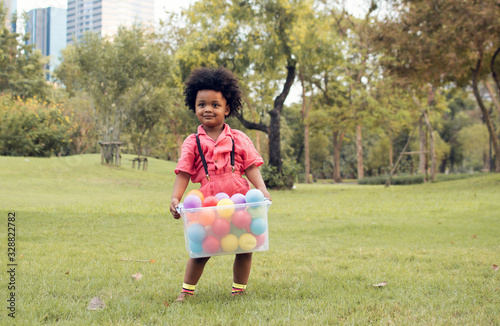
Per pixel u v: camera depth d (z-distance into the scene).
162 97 27.98
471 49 18.28
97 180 18.89
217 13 20.00
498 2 16.31
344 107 33.12
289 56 20.34
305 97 38.44
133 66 21.97
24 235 6.27
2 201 11.37
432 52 18.06
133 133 35.16
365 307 2.80
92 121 22.39
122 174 21.09
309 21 20.59
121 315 2.58
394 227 7.77
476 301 2.99
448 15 17.17
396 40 18.72
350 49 31.70
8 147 19.33
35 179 16.97
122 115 23.97
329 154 59.06
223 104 3.15
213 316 2.54
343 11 30.84
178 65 21.39
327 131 43.28
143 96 24.58
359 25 30.22
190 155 3.07
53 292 3.13
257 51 19.69
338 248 5.64
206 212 2.64
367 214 10.33
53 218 8.29
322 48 20.58
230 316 2.55
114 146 23.28
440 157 50.59
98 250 5.19
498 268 4.20
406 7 18.95
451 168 58.59
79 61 20.52
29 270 3.85
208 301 2.96
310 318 2.53
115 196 14.52
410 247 5.83
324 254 5.20
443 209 11.08
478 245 6.06
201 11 20.34
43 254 4.83
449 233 7.23
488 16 16.20
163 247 5.53
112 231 7.05
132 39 21.69
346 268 4.36
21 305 2.72
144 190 17.58
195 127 32.91
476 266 4.38
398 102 29.92
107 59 21.20
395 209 11.28
